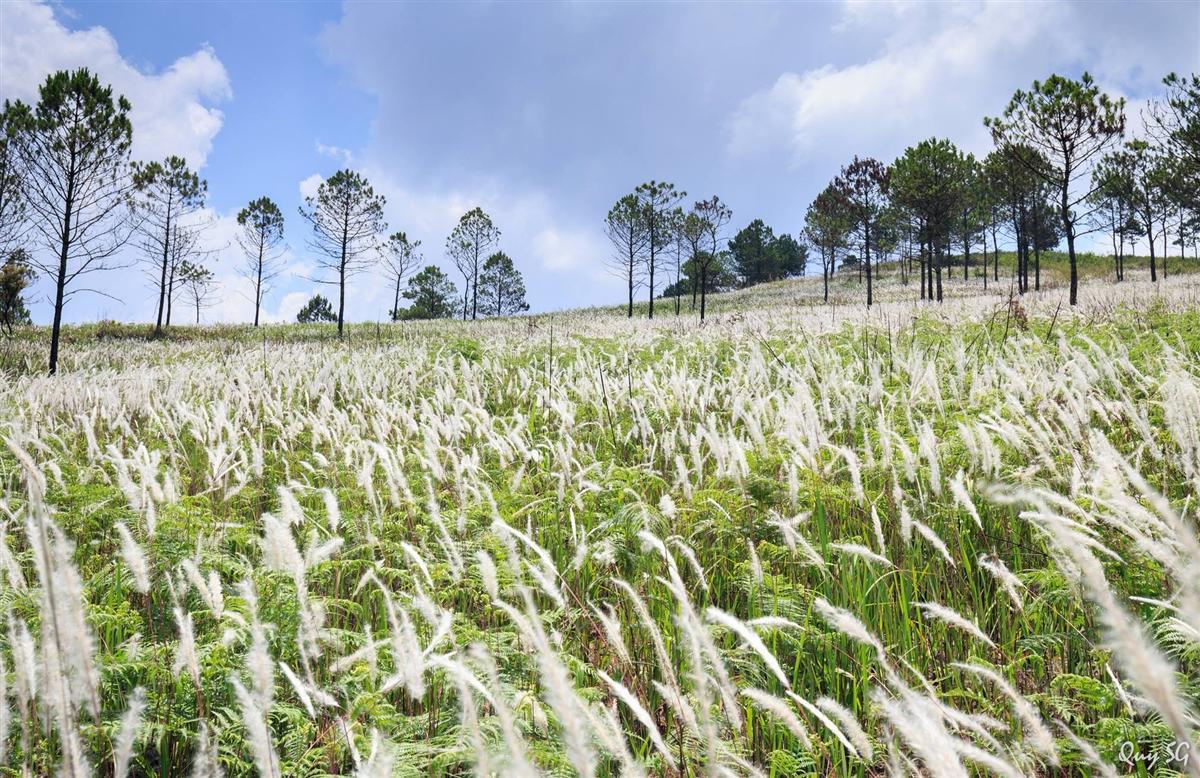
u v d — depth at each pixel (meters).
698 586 3.54
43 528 1.36
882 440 3.80
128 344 30.28
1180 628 2.05
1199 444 3.39
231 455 4.95
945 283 68.62
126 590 3.54
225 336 37.47
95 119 19.27
